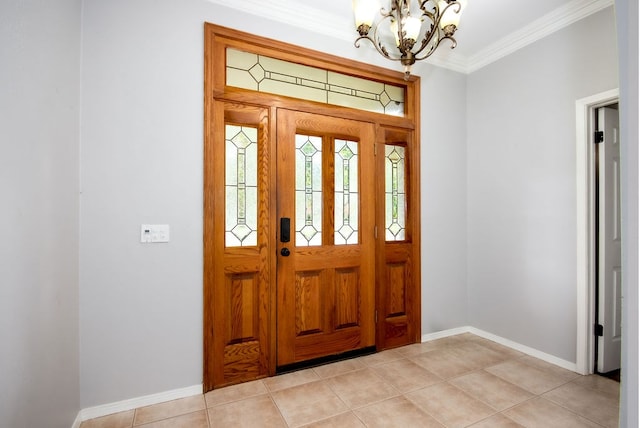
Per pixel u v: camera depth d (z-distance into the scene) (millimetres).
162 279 1848
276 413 1724
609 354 2168
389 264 2621
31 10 1152
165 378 1846
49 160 1304
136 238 1789
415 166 2695
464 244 2955
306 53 2250
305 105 2268
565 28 2266
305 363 2258
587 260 2139
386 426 1618
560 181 2291
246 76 2143
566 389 1958
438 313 2809
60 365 1407
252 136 2148
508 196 2641
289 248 2217
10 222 1024
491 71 2779
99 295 1706
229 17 2031
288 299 2211
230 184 2080
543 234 2393
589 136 2162
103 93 1723
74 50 1580
